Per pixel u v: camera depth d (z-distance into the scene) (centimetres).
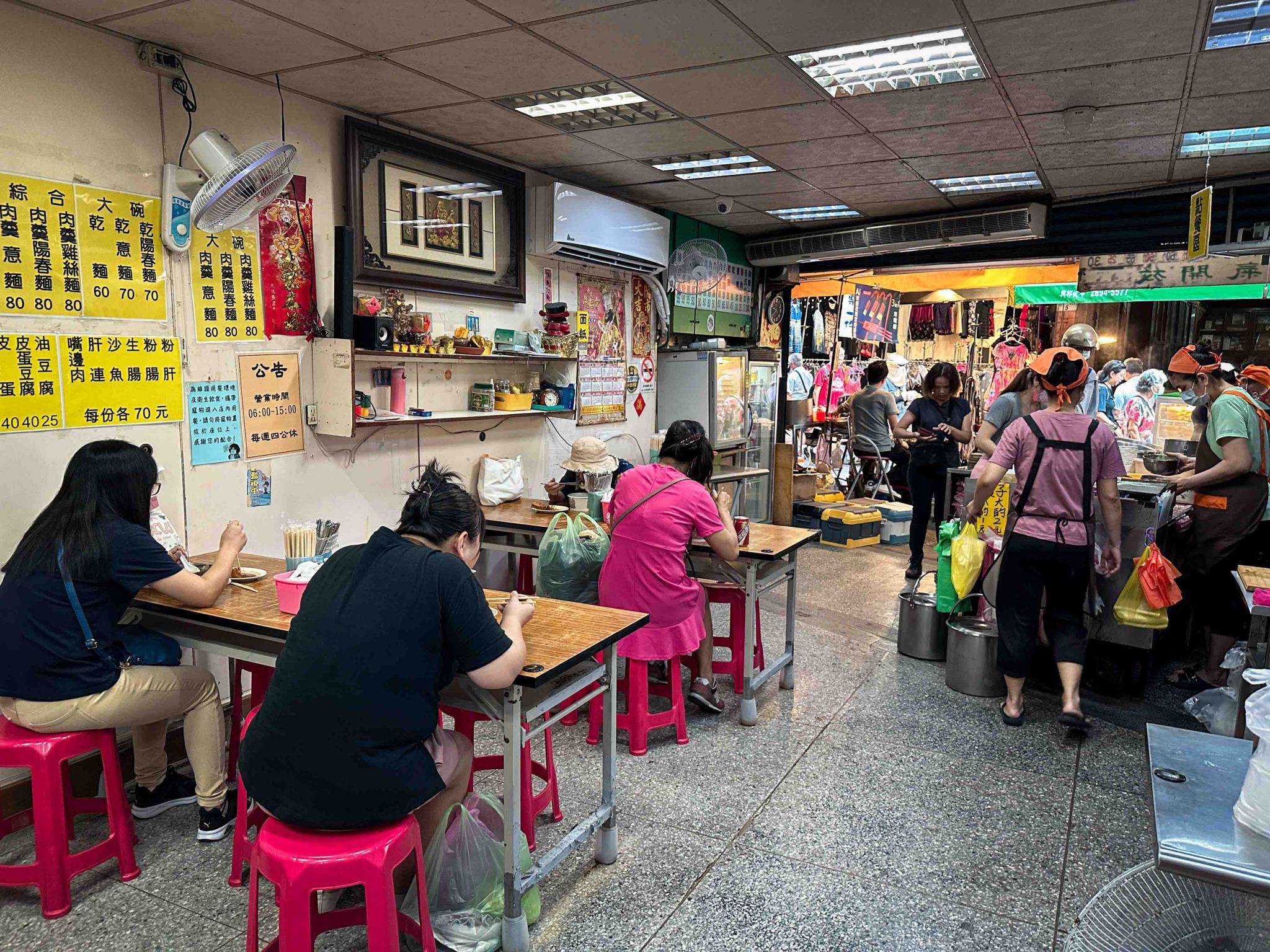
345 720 179
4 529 271
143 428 310
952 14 283
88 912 232
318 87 356
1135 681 391
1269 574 303
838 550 705
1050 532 339
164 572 239
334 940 221
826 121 406
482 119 405
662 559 320
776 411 782
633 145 451
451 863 215
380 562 194
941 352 1145
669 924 227
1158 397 477
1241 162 479
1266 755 123
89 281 289
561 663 212
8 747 228
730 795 298
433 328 439
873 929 226
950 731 354
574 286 548
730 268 720
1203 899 137
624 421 613
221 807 267
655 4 273
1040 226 571
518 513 449
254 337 349
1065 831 275
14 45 265
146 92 304
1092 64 329
